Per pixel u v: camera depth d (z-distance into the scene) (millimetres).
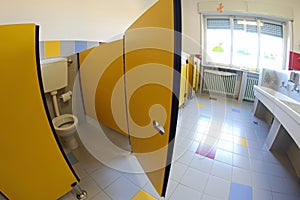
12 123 844
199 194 1326
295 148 1711
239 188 1397
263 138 2146
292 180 1505
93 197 1271
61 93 1972
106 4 2045
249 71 3326
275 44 3193
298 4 2680
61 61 1725
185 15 3428
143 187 1374
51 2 1558
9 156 889
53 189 1136
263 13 2887
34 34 785
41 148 993
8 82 774
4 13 1290
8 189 949
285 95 2236
